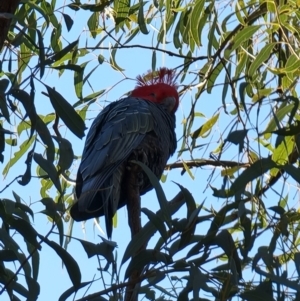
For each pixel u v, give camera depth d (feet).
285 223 17.76
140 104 24.31
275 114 19.56
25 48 24.44
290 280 16.62
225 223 17.51
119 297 17.06
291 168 17.80
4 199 18.33
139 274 17.98
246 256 17.15
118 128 22.70
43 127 17.95
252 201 17.90
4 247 18.80
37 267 19.25
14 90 17.46
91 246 17.08
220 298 16.29
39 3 25.62
